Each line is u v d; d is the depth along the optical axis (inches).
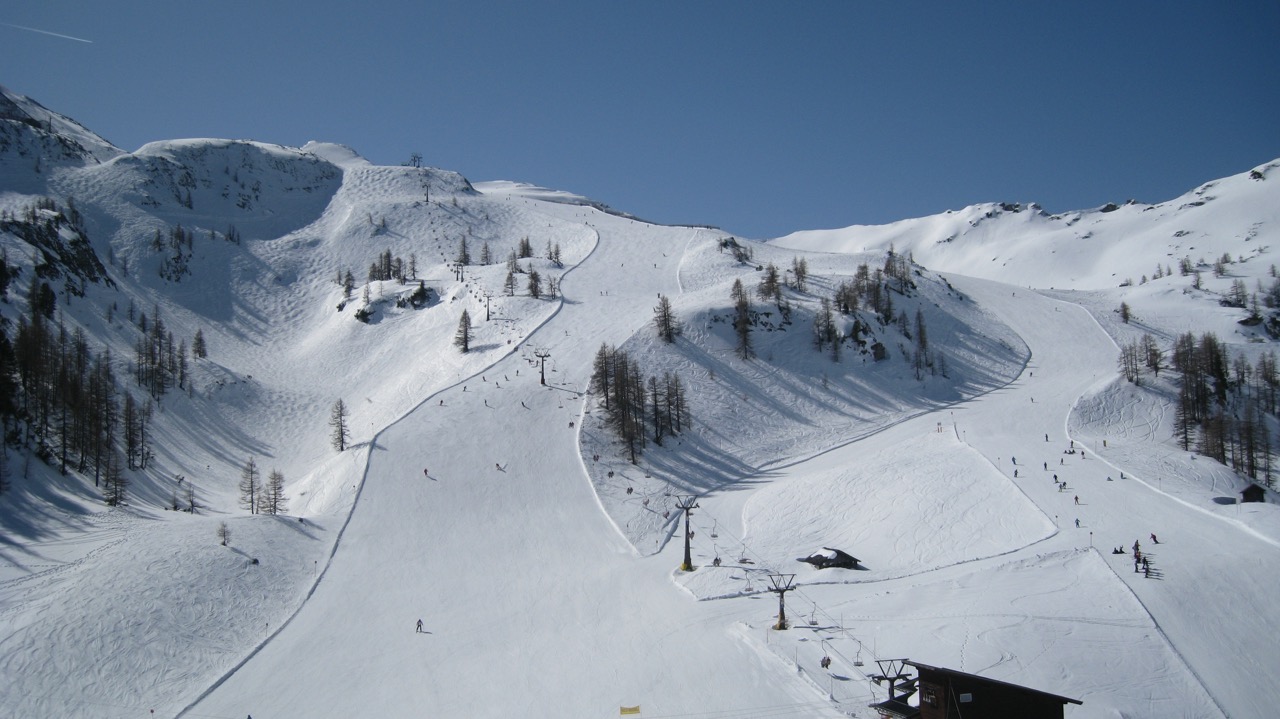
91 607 2810.0
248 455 5423.2
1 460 3708.2
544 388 5369.1
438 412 5073.8
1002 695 1868.8
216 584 3115.2
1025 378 6594.5
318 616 3080.7
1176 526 3417.8
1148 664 2361.0
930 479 4170.8
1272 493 4224.9
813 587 3120.1
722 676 2417.6
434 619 3070.9
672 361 5905.5
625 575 3464.6
